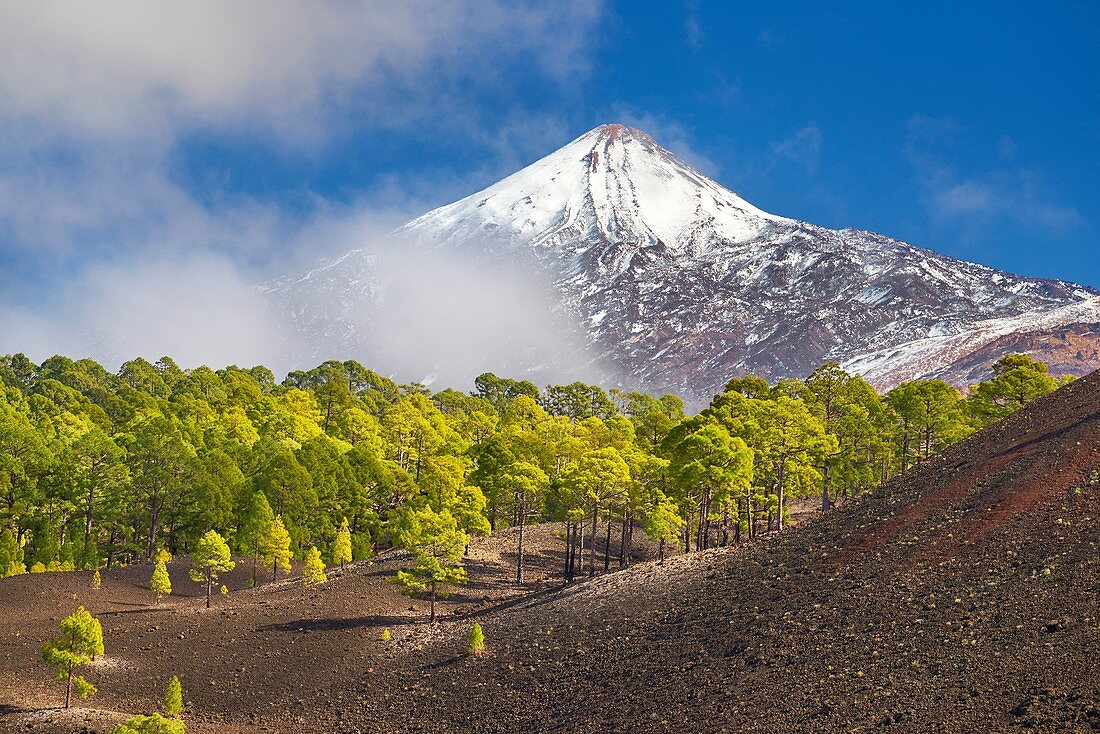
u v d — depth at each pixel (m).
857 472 80.38
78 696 50.28
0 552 75.25
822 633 40.97
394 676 52.00
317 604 64.69
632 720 39.62
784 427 70.31
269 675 53.56
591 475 65.56
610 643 49.16
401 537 64.00
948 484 51.56
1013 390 82.12
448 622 59.94
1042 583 37.25
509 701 46.03
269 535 74.06
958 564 42.09
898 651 36.66
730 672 40.75
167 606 68.25
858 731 32.03
